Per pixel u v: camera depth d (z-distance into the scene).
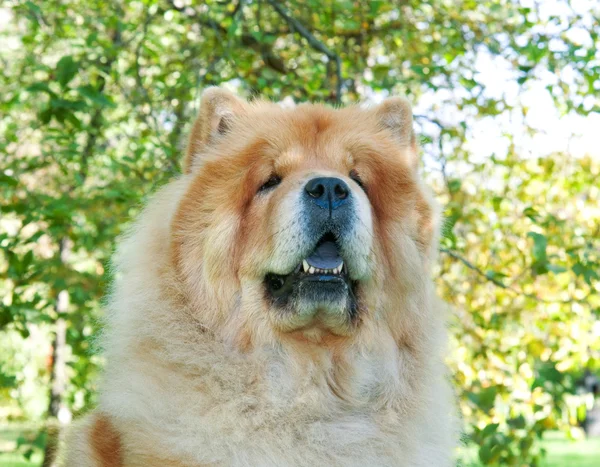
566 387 1.86
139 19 2.33
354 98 2.27
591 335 2.07
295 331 1.29
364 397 1.30
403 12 2.33
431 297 1.37
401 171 1.38
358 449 1.27
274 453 1.24
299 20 2.25
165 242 1.32
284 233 1.28
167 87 2.07
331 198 1.28
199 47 2.30
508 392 2.02
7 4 2.24
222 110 1.40
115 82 2.02
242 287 1.30
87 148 2.11
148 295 1.29
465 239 2.15
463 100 2.16
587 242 1.93
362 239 1.29
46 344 3.31
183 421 1.23
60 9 2.25
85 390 2.17
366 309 1.31
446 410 1.34
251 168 1.33
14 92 2.08
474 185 2.23
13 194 1.97
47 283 2.06
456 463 1.37
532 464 1.97
